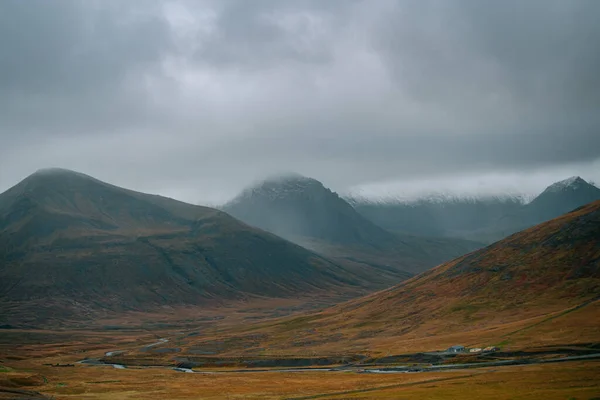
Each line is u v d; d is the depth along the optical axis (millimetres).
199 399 145625
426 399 122312
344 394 141125
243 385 169000
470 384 138875
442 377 156125
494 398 118375
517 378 141750
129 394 156125
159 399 147000
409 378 161375
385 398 127312
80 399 147375
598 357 167125
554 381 133500
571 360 166625
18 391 158500
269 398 143000
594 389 120250
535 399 113625
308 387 159500
